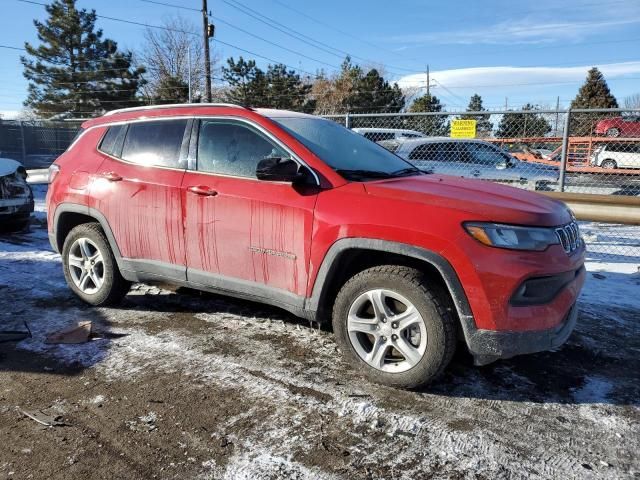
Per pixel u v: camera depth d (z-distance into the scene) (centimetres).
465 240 294
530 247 297
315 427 284
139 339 397
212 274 384
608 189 949
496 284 291
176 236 396
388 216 311
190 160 396
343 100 5081
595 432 286
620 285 574
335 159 365
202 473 246
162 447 265
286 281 350
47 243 739
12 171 761
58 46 3678
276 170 327
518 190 366
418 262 326
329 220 326
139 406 302
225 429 281
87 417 291
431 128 1194
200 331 414
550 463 258
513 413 304
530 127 1023
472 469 252
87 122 487
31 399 309
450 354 310
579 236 355
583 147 1398
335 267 333
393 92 5091
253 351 378
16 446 265
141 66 3884
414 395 321
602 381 346
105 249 446
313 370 350
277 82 4666
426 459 259
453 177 405
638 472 252
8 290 513
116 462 254
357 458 259
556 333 307
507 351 296
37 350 375
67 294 504
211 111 397
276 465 253
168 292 512
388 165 404
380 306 322
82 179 450
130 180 419
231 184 369
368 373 330
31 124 2283
